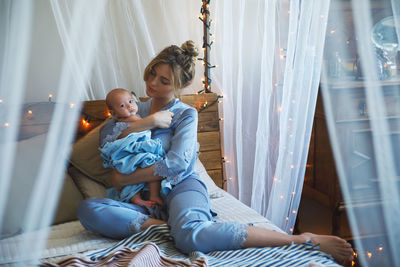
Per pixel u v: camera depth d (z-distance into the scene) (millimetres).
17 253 813
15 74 792
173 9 2531
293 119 1957
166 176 1692
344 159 1128
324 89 1143
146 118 1768
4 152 795
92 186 1978
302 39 1815
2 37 781
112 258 1278
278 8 2227
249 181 2572
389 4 1039
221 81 2672
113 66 2398
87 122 2234
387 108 1072
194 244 1444
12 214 817
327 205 2592
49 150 870
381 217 1116
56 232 1663
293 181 2043
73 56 920
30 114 1354
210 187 2174
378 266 1132
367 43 1045
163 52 1838
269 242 1447
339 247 1396
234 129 2574
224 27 2318
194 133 1814
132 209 1633
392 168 1081
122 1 2377
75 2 911
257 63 2508
